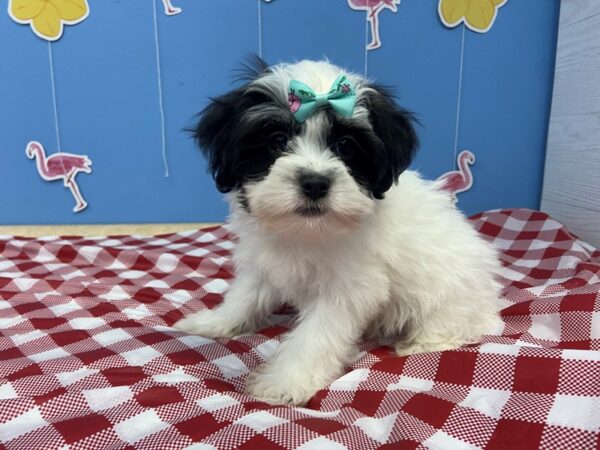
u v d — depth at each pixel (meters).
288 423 0.24
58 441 0.22
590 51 0.55
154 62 0.59
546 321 0.36
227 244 0.57
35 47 0.57
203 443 0.22
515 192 0.67
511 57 0.63
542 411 0.23
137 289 0.44
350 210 0.27
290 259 0.31
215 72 0.60
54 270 0.49
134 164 0.62
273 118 0.28
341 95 0.28
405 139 0.31
